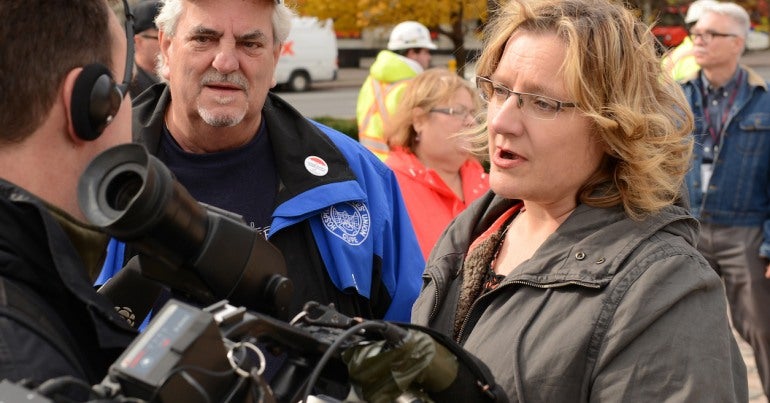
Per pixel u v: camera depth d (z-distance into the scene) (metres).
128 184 1.37
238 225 1.54
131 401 1.20
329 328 1.56
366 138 5.46
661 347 1.88
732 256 5.29
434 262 2.35
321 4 10.09
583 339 1.92
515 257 2.21
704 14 5.44
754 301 5.24
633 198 2.03
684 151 2.11
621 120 1.98
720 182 5.30
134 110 2.78
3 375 1.22
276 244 2.66
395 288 2.86
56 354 1.30
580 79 1.98
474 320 2.17
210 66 2.57
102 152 1.36
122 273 1.77
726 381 1.89
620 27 2.04
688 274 1.92
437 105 4.07
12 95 1.39
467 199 4.16
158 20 2.71
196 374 1.26
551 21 2.04
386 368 1.52
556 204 2.13
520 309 2.05
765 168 5.24
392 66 5.45
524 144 2.05
